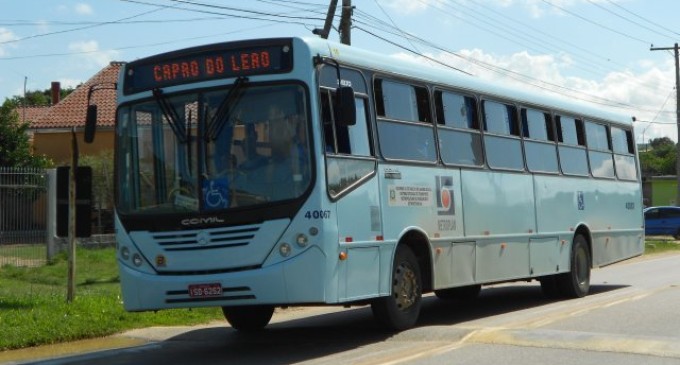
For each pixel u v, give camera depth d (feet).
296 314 49.49
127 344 39.22
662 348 31.96
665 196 220.23
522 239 47.91
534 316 42.47
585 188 55.98
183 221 33.04
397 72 38.78
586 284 54.95
